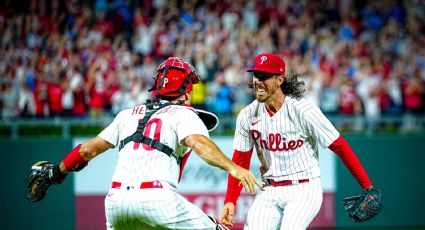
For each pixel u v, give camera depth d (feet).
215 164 48.60
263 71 57.77
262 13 184.65
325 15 192.54
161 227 49.93
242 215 120.16
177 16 180.24
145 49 170.19
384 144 126.00
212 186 120.98
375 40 186.29
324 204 123.54
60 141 119.65
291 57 168.55
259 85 58.49
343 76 154.10
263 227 60.39
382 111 155.02
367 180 59.11
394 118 131.75
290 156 60.49
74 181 119.65
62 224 118.62
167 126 51.03
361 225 124.47
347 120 130.52
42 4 173.99
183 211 50.19
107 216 51.67
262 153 62.23
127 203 49.75
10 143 118.21
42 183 56.44
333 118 130.21
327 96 149.18
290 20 185.06
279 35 176.35
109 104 145.28
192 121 50.85
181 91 54.44
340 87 151.74
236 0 185.16
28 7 172.45
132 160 50.65
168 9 181.78
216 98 146.51
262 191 63.26
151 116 52.19
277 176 61.41
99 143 54.13
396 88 158.81
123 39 175.22
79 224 119.24
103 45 165.78
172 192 50.19
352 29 186.91
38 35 166.91
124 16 179.42
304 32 181.16
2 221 117.39
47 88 142.61
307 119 58.70
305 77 152.46
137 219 50.03
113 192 50.96
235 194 63.26
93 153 54.54
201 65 157.17
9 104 142.10
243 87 149.69
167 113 51.96
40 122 124.98
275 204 61.46
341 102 149.18
